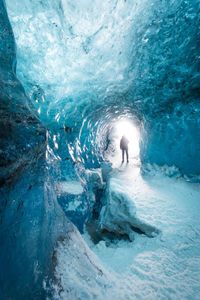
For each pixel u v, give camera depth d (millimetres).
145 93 5363
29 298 758
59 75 3973
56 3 2807
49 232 1230
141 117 7398
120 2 3035
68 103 4875
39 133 1149
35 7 2750
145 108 6191
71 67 4023
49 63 3637
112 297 1369
